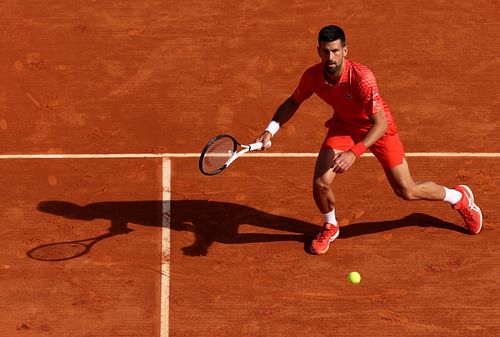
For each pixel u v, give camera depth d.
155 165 39.34
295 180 38.41
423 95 42.97
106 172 39.00
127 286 33.56
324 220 34.44
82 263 34.50
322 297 33.03
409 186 33.06
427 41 46.25
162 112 42.31
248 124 41.53
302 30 47.09
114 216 36.72
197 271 34.16
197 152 40.06
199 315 32.44
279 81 44.00
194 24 47.59
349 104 31.23
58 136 41.06
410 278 33.78
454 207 34.66
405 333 31.66
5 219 36.59
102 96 43.28
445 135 40.72
